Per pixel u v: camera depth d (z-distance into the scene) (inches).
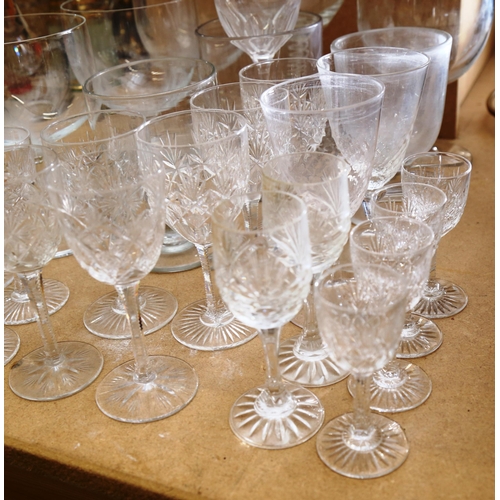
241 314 24.6
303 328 31.3
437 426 25.9
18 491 29.7
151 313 34.8
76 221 25.5
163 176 26.2
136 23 44.1
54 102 41.1
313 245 27.0
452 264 35.5
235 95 37.1
